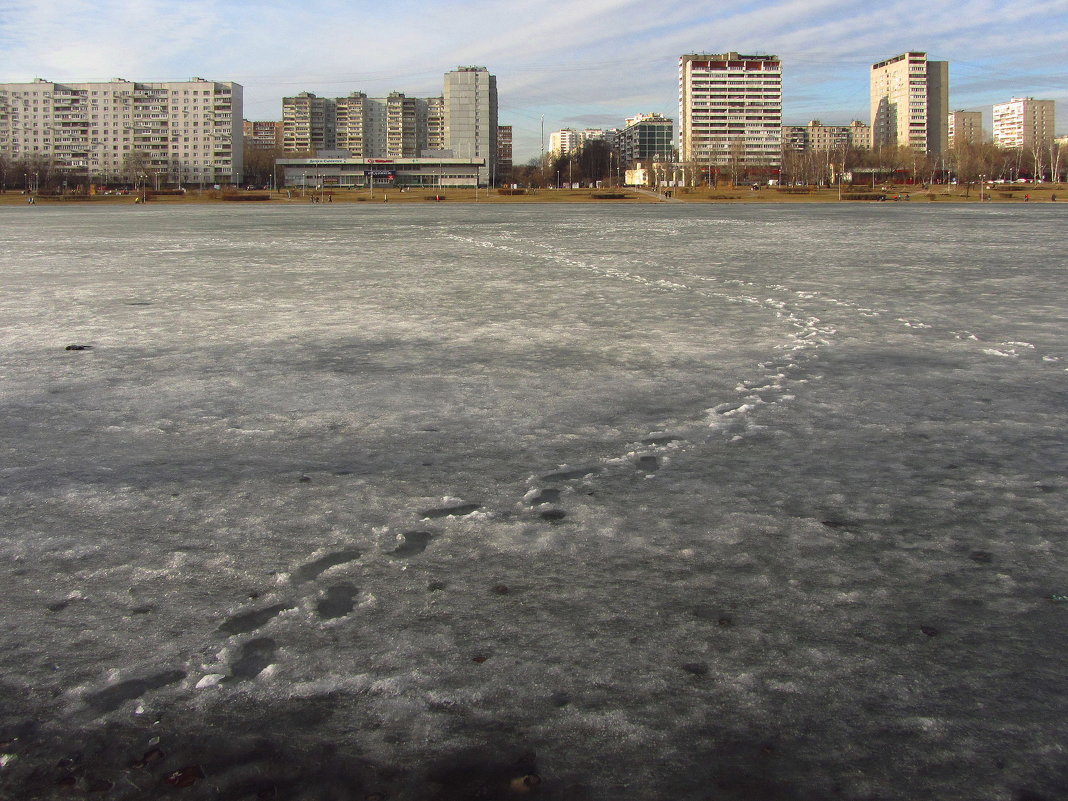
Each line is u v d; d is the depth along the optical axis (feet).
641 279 51.26
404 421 19.98
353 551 12.58
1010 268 57.52
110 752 8.20
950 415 20.30
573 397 22.17
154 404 21.80
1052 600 11.04
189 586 11.51
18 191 400.67
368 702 8.89
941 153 518.78
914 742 8.25
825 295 43.21
